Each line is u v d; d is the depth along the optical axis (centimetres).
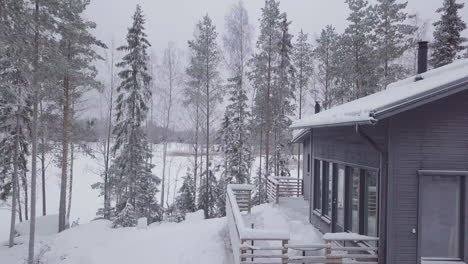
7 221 3164
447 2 2755
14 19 1477
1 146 2288
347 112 966
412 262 865
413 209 869
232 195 1277
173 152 3944
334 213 1234
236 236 993
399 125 870
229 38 3042
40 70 1703
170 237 1560
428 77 1166
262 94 2900
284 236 868
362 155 1005
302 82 3494
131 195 2472
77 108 2853
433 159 870
